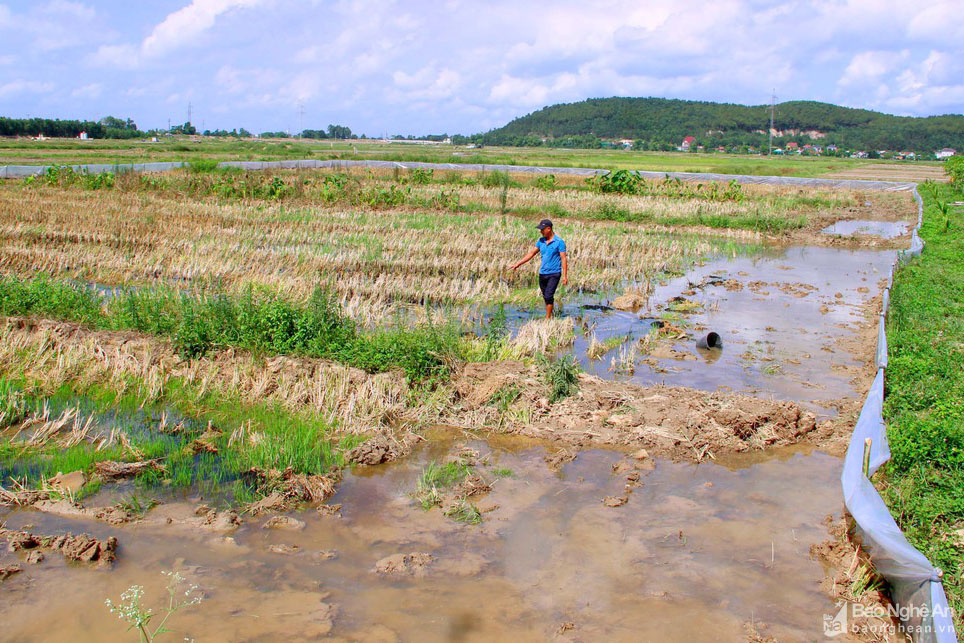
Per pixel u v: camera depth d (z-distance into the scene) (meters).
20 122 103.50
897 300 13.84
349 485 6.85
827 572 5.48
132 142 94.00
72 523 6.02
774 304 14.75
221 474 6.93
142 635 4.59
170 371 9.32
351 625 4.78
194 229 20.22
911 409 8.37
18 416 8.02
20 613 4.80
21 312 11.31
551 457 7.43
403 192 31.62
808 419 8.28
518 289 15.40
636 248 20.31
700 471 7.23
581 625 4.82
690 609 5.00
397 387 8.80
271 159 56.97
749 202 33.59
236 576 5.32
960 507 5.96
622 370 10.27
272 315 10.15
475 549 5.75
